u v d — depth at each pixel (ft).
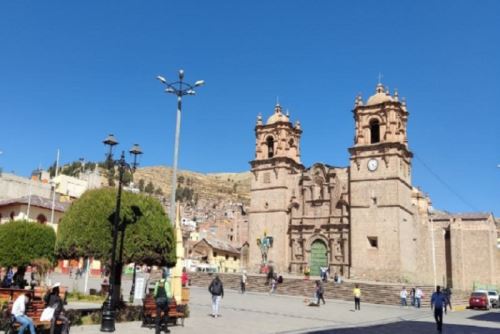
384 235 209.36
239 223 483.92
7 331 61.72
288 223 242.58
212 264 309.83
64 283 167.32
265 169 250.37
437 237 271.28
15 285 97.71
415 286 170.30
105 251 74.84
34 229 94.73
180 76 103.14
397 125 220.64
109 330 66.39
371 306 150.30
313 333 76.79
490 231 262.26
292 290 181.68
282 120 252.83
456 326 99.40
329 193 235.20
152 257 77.92
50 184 297.33
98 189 80.12
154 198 82.84
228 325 81.25
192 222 494.59
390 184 212.64
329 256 227.40
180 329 73.56
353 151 223.92
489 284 255.09
